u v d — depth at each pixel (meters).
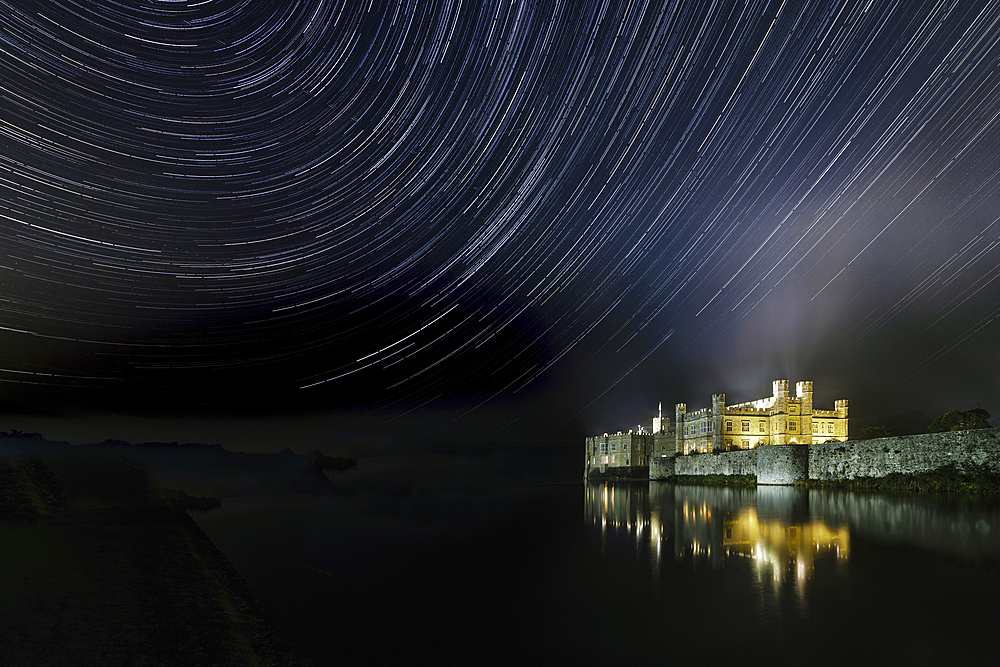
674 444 89.81
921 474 37.53
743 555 18.47
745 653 10.05
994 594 13.27
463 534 25.70
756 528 24.19
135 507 27.78
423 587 15.59
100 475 35.16
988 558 16.91
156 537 19.08
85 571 13.48
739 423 74.44
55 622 9.70
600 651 10.41
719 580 15.26
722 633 11.10
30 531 18.91
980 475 33.41
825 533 21.97
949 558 17.00
